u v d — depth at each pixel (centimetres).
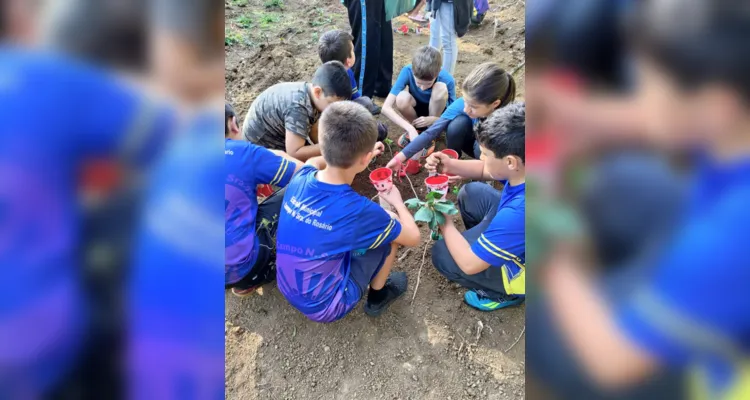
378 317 239
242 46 465
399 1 356
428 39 482
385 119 379
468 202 257
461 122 299
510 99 270
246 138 314
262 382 217
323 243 204
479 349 225
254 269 231
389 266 231
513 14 507
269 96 299
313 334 234
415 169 318
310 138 317
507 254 199
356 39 368
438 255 236
